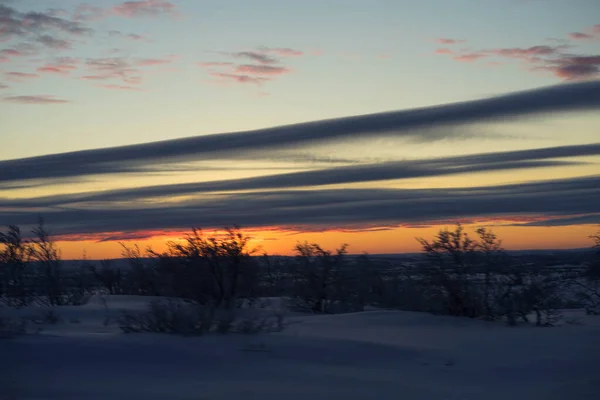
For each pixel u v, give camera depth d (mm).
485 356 14961
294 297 28000
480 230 25219
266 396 10523
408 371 12984
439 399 10797
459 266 24719
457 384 12062
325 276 27875
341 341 15008
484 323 21938
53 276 32906
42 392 10344
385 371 12844
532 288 23656
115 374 11688
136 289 36688
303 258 28312
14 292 32125
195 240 25141
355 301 28656
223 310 16953
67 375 11484
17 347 13000
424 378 12430
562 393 11273
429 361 14148
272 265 32656
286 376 11969
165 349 13414
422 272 25438
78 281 36562
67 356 12656
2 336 13938
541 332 18719
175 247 25250
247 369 12367
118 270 40562
